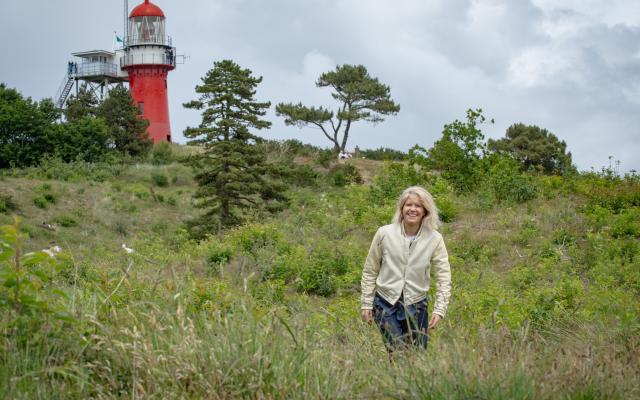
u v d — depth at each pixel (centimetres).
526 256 1412
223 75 3334
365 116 5966
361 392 386
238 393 368
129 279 518
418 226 538
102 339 397
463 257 1435
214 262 1402
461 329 503
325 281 1261
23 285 415
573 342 578
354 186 2145
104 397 363
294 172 3953
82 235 3325
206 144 3344
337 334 479
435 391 370
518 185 1962
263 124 3388
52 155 4866
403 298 527
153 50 6825
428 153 2200
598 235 1465
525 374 378
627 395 381
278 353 402
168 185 4778
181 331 416
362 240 1633
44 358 384
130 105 5678
